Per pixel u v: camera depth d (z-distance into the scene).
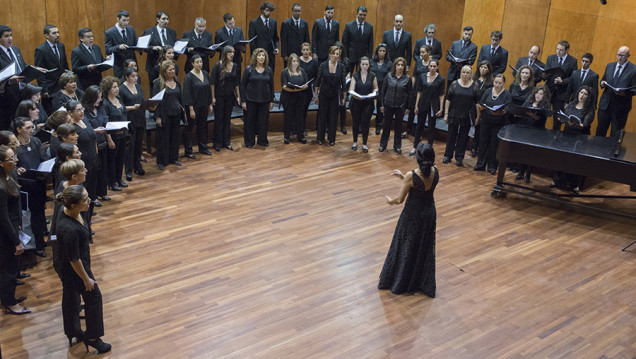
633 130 9.21
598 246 6.42
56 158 5.49
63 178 4.70
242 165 8.20
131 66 7.21
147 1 9.76
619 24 8.89
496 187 7.57
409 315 5.00
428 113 8.73
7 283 4.64
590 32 9.21
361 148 9.17
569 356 4.57
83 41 7.76
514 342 4.70
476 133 8.95
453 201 7.40
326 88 8.80
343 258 5.87
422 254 5.19
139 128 7.45
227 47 8.28
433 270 5.23
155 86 7.60
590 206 7.43
